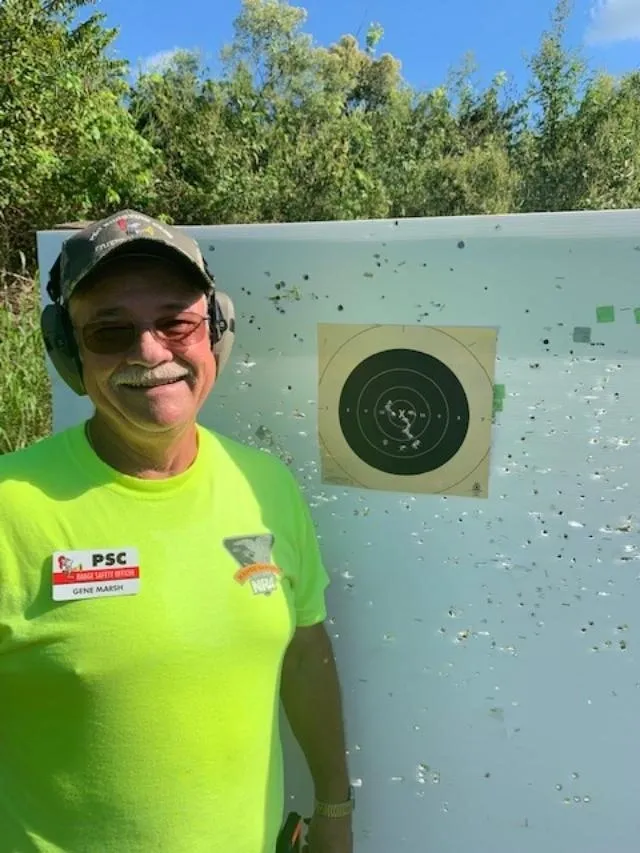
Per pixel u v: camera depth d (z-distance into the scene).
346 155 10.66
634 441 1.22
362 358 1.31
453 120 14.88
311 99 11.67
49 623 0.91
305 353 1.33
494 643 1.34
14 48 5.62
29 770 0.93
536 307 1.22
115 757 0.92
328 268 1.29
